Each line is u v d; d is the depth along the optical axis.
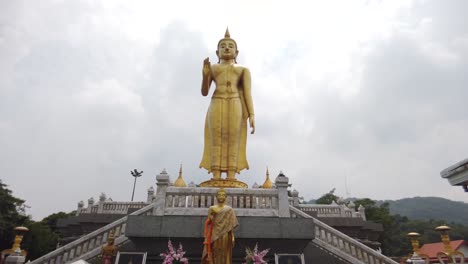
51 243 35.06
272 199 15.55
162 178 15.46
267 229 13.73
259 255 11.76
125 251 14.17
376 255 14.22
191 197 15.34
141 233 13.29
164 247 13.74
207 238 10.16
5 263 11.98
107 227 14.48
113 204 28.75
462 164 7.91
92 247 14.09
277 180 15.79
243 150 18.67
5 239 30.77
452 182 8.47
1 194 31.39
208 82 19.08
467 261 12.67
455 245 37.00
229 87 18.78
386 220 49.06
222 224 10.14
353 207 30.48
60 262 13.61
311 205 28.08
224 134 18.05
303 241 13.98
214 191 15.41
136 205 28.62
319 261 14.45
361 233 25.58
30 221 34.28
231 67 19.25
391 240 50.19
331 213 27.80
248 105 18.75
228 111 18.34
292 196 28.98
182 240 13.59
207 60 18.81
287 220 13.95
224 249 9.99
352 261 14.20
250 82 19.27
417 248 14.12
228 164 17.67
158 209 14.78
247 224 13.76
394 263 13.97
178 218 13.60
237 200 15.46
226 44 19.73
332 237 14.95
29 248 32.22
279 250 14.03
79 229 25.59
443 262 13.19
